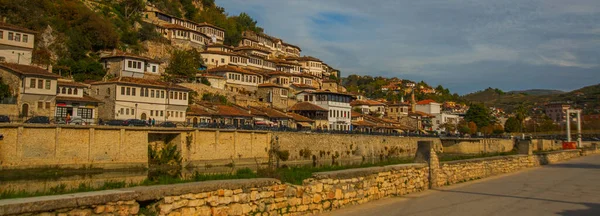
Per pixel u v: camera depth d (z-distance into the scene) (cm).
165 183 1375
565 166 4525
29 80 6078
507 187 2616
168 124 6084
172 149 5884
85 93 7400
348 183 1819
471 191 2394
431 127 16138
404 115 15612
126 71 9175
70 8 10319
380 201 1967
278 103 11112
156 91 7544
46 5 9869
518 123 17112
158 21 13550
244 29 18925
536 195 2302
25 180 4141
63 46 9344
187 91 8038
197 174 1598
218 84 10631
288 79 13225
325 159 8056
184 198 1192
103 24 10481
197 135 6031
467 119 17250
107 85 7112
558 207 1942
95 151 5078
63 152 4828
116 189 1126
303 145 7675
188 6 16488
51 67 7569
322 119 10600
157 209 1140
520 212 1808
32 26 8912
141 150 5488
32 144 4622
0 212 872
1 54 7344
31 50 7756
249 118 8881
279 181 1486
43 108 6241
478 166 3172
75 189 1264
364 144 9075
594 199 2186
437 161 2566
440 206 1891
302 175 1666
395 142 10019
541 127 17200
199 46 13675
